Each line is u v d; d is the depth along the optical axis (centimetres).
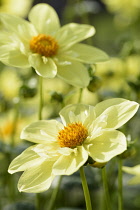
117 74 106
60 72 74
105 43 160
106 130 61
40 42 76
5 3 109
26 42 76
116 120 62
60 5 163
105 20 171
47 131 64
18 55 74
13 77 102
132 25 142
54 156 62
